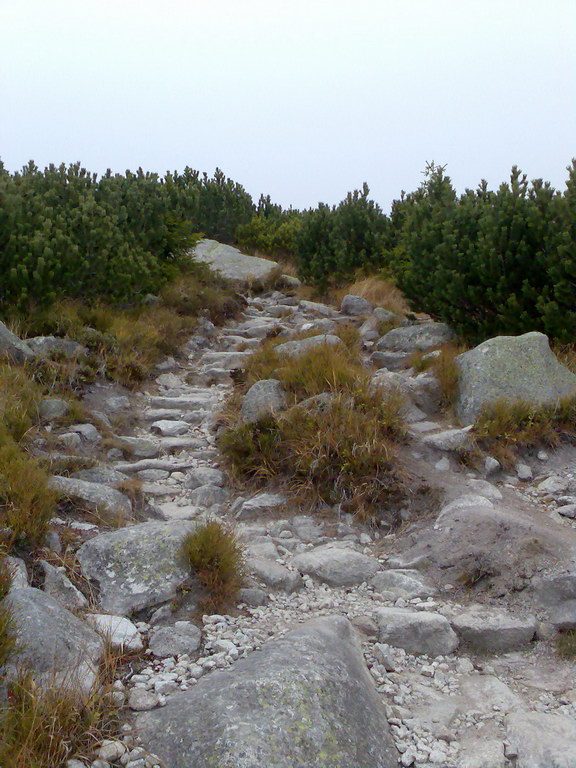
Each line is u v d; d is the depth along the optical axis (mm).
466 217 9703
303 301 13586
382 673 3768
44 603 3607
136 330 9727
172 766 2799
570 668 3795
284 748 2807
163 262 13008
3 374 7055
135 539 4527
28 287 8828
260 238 20016
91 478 5867
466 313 9352
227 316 12961
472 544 4828
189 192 16281
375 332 10859
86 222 9938
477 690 3646
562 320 7914
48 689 2945
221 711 2982
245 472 6277
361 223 15406
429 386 7551
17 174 12055
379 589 4645
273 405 6973
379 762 2961
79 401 7516
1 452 5312
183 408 8172
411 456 6273
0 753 2600
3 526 4340
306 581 4711
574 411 6777
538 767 2998
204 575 4270
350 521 5527
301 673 3221
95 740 2902
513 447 6414
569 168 8188
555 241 8062
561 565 4434
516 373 7066
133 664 3576
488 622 4109
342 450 5945
